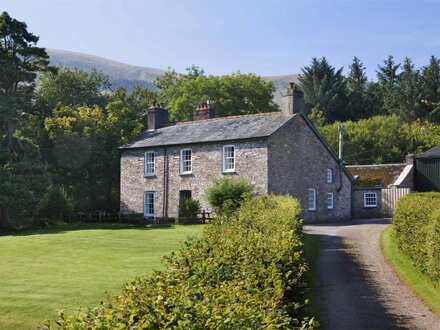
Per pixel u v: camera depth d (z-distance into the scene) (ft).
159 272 18.93
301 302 24.11
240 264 21.35
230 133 105.70
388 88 243.60
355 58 258.37
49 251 64.13
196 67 208.74
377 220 116.57
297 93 105.91
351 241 71.10
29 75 116.78
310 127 110.63
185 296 15.12
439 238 38.68
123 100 172.24
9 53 116.67
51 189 119.34
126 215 114.42
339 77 232.73
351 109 225.15
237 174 101.86
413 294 40.37
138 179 120.67
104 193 149.89
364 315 34.53
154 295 15.44
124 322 13.66
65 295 39.55
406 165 134.41
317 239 73.20
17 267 52.60
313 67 232.73
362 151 191.01
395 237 62.08
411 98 225.97
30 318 34.01
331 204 118.21
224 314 13.79
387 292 41.14
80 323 13.85
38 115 163.84
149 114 128.98
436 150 132.57
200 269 19.71
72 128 149.38
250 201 67.72
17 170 111.14
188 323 13.14
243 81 179.83
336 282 44.83
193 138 110.52
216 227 36.86
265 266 22.33
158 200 116.47
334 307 36.58
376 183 138.00
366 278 46.50
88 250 63.82
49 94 184.24
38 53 120.26
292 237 31.32
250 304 15.42
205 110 122.52
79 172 148.87
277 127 100.27
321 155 114.93
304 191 108.27
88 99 188.14
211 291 16.51
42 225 112.06
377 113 232.12
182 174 111.55
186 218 99.60
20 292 40.70
